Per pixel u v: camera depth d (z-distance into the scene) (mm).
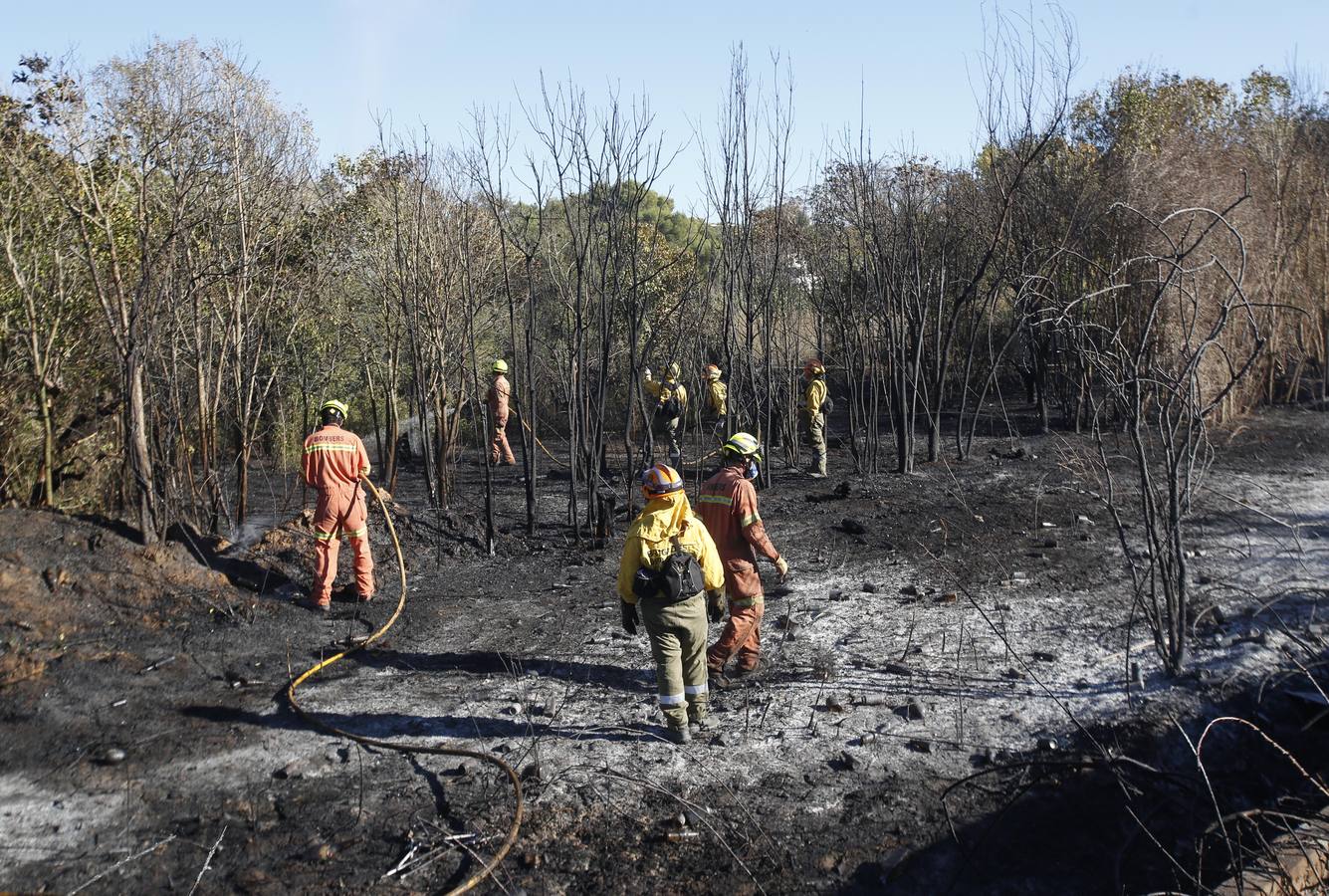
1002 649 7098
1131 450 14297
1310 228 18234
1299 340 18016
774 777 5414
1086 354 7000
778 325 17188
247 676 6828
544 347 17422
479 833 4809
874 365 15156
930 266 16688
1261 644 6902
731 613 6707
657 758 5625
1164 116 22219
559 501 13625
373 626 7984
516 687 6672
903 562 9492
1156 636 6535
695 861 4645
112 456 10172
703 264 16875
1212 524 10109
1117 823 5066
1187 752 5734
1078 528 10383
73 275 9758
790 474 14945
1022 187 16141
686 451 17594
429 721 6129
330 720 6133
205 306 10883
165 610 7793
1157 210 15227
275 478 15836
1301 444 14211
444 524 10930
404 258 12867
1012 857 4773
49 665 6633
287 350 14711
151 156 9703
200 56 10344
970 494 12445
